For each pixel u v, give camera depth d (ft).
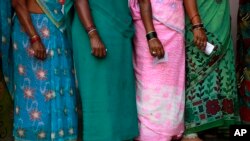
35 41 7.64
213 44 8.36
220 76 8.61
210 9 8.34
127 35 7.97
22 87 7.95
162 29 8.05
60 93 7.90
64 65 8.02
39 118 7.83
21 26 7.88
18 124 7.99
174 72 8.17
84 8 7.57
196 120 8.55
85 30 7.66
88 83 7.69
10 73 8.43
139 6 8.08
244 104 9.44
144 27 8.05
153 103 8.07
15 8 7.79
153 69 8.07
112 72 7.72
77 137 8.32
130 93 8.05
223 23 8.45
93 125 7.71
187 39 8.52
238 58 9.59
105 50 7.62
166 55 8.05
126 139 7.93
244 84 9.37
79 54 7.75
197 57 8.45
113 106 7.72
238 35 9.53
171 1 8.05
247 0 9.03
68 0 7.73
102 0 7.68
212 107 8.52
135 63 8.36
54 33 7.86
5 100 8.64
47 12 7.81
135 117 8.11
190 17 8.25
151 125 8.10
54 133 7.81
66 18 7.86
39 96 7.83
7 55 8.22
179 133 8.40
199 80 8.52
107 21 7.70
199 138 8.81
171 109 8.14
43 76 7.82
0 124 8.63
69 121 8.04
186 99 8.63
